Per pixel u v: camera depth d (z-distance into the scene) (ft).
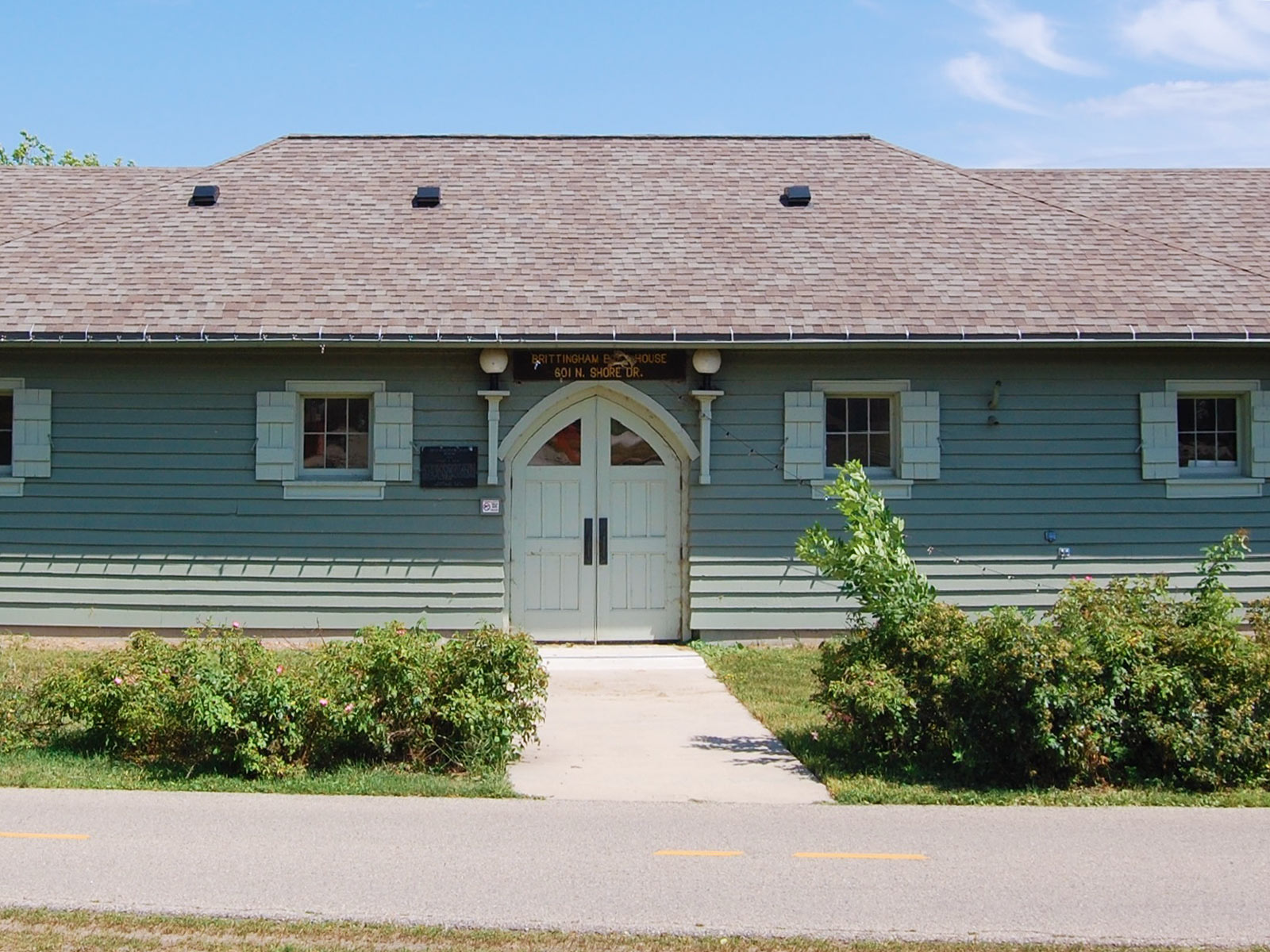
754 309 45.52
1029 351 46.88
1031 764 27.63
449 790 26.81
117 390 46.14
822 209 52.47
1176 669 27.84
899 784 27.58
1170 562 47.11
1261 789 27.22
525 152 56.85
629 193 53.47
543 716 30.99
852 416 47.50
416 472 46.11
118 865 21.63
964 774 27.86
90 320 44.09
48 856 22.08
